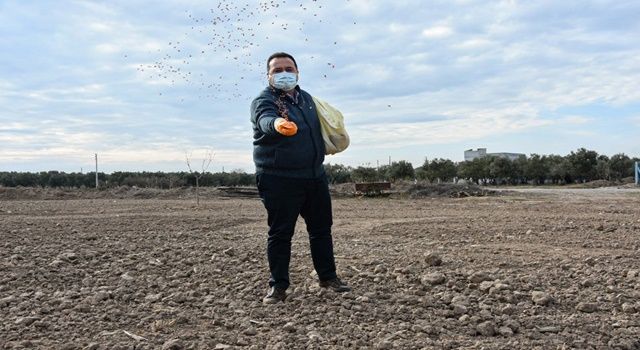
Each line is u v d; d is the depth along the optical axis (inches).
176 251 300.2
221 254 289.9
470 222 463.5
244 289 211.2
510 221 464.1
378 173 1658.5
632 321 167.9
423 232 396.8
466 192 1117.1
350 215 577.9
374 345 147.9
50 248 310.2
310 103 200.5
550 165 2591.0
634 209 612.4
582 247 309.4
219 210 688.4
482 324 159.5
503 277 223.0
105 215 590.2
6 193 1134.4
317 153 197.0
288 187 193.2
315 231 205.2
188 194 1162.6
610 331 159.5
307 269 246.8
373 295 198.1
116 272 242.8
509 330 159.2
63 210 693.9
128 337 157.1
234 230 427.5
